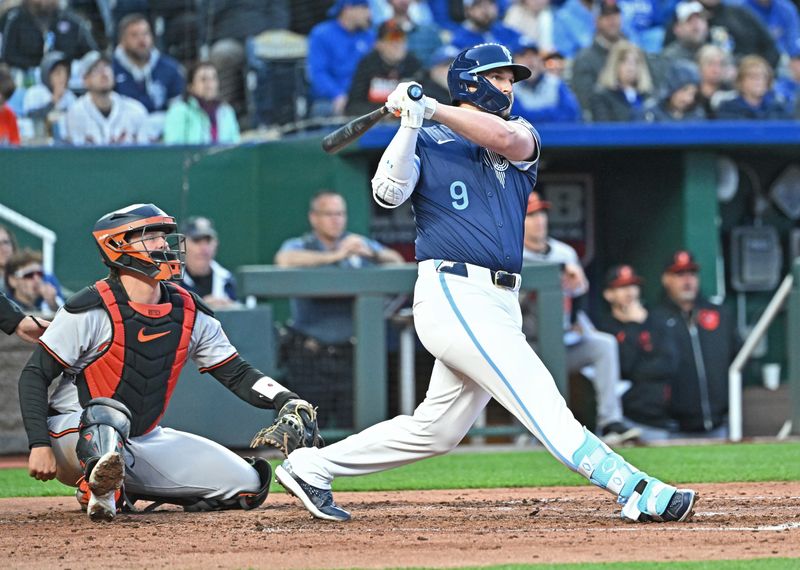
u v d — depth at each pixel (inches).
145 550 610.2
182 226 1631.4
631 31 1897.1
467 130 648.4
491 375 655.1
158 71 1681.8
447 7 1788.9
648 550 589.3
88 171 1627.7
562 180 1895.9
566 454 657.6
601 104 1738.4
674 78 1781.5
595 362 1471.5
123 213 723.4
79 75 1648.6
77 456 709.3
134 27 1651.1
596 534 646.5
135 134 1667.1
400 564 555.8
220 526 695.1
